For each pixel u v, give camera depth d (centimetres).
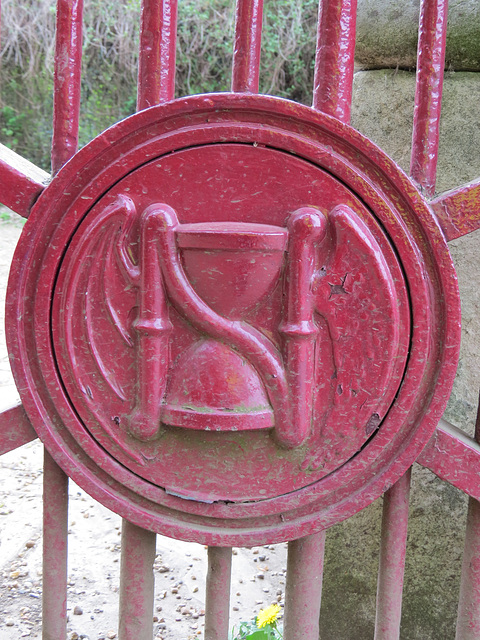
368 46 140
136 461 102
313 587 112
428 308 95
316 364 98
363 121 144
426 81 99
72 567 203
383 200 93
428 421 99
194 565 206
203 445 101
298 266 94
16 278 98
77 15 101
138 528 110
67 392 100
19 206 102
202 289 95
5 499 244
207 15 767
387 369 97
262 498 102
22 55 882
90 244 96
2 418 107
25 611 179
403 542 111
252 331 97
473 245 138
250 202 94
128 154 94
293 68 776
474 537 110
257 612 179
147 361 97
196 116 93
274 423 98
